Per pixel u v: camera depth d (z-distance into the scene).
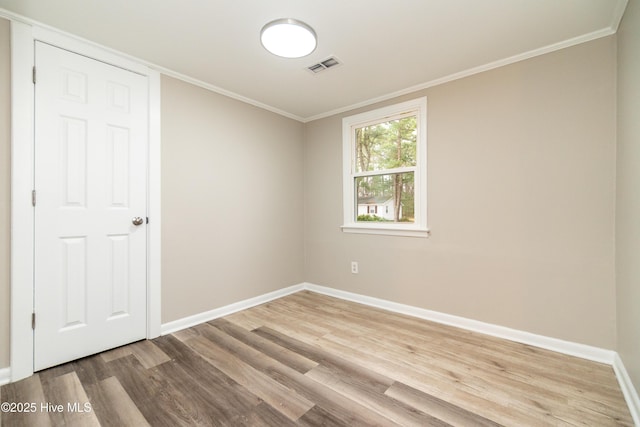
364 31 1.88
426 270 2.67
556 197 2.05
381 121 3.01
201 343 2.20
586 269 1.95
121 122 2.13
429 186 2.64
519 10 1.68
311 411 1.45
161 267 2.34
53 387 1.65
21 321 1.73
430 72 2.43
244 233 2.97
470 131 2.41
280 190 3.37
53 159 1.85
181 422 1.38
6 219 1.70
